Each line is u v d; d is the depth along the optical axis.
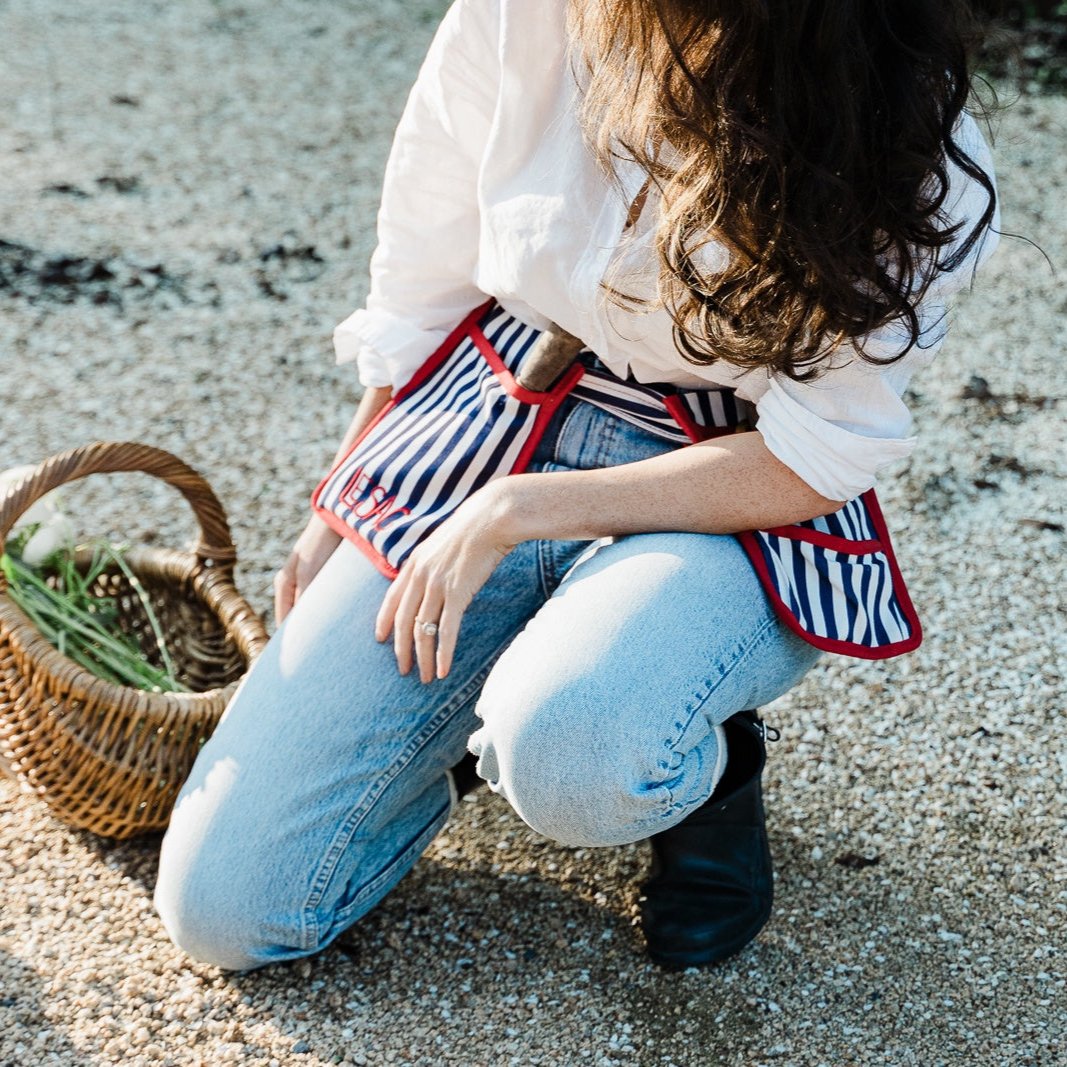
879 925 1.78
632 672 1.42
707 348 1.39
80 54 4.94
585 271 1.43
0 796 1.98
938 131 1.26
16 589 2.02
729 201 1.27
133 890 1.82
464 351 1.71
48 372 3.05
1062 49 5.00
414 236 1.70
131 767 1.77
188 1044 1.59
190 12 5.49
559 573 1.65
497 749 1.46
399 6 5.75
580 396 1.60
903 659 2.27
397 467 1.65
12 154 4.07
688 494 1.49
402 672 1.60
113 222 3.71
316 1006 1.65
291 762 1.61
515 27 1.44
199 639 2.10
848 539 1.55
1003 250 3.69
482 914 1.79
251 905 1.60
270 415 2.96
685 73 1.23
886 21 1.23
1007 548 2.54
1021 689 2.20
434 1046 1.60
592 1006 1.65
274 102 4.64
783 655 1.54
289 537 2.56
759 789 1.70
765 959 1.72
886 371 1.41
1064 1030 1.62
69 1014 1.62
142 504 2.65
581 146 1.44
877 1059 1.59
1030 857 1.88
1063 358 3.18
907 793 2.00
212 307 3.36
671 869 1.69
